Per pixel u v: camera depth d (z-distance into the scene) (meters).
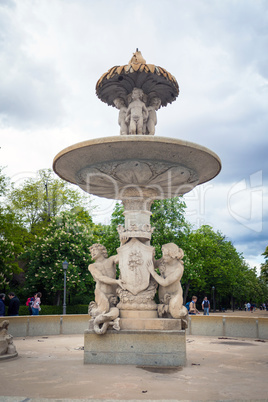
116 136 5.07
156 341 5.49
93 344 5.62
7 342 6.22
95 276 6.14
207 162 5.81
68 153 5.50
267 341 8.78
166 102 7.36
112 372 4.88
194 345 7.99
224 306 59.56
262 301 76.88
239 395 3.71
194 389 3.96
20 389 3.95
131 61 6.91
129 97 6.97
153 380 4.39
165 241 22.59
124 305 5.94
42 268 21.95
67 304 24.81
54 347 7.58
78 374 4.74
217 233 41.47
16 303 10.60
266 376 4.68
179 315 5.72
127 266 6.08
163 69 6.52
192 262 28.17
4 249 20.36
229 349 7.33
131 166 5.55
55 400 3.14
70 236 22.61
